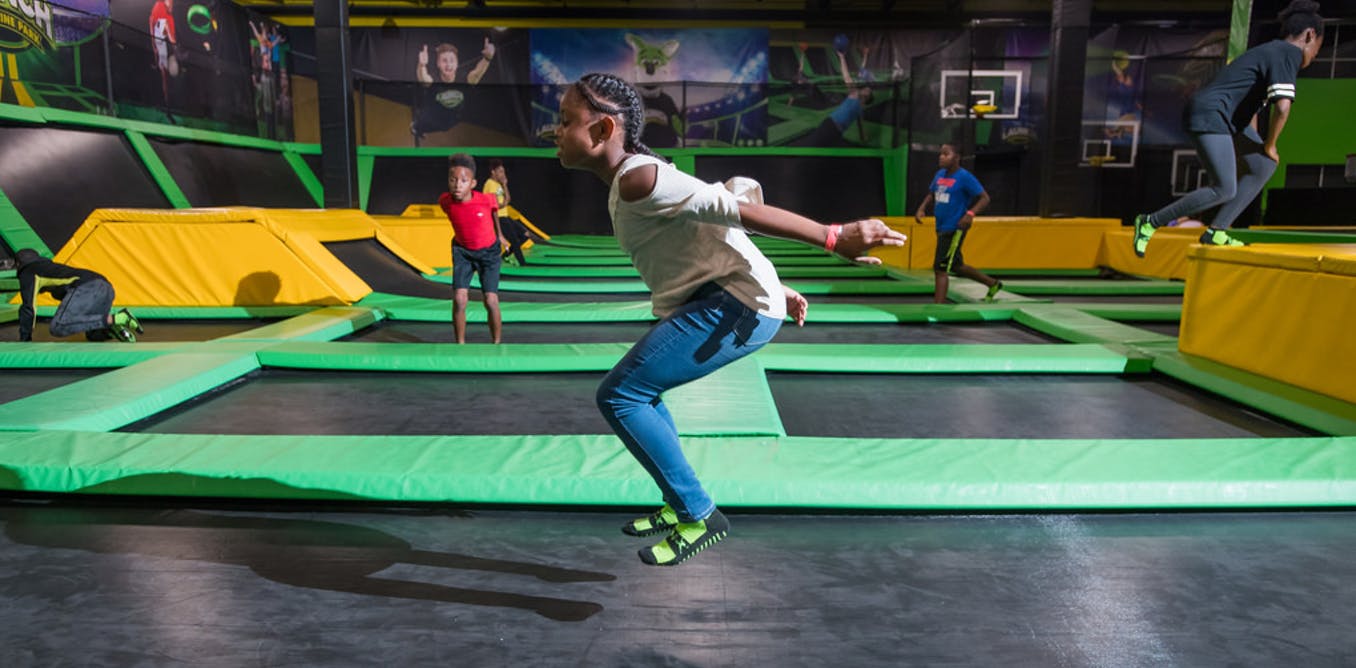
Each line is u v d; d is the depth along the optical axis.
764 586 1.85
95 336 4.78
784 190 16.80
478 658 1.53
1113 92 16.59
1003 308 5.82
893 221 9.80
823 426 3.12
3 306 5.77
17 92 10.97
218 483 2.32
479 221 4.42
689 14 17.64
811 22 17.66
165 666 1.50
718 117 18.11
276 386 3.76
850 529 2.19
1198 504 2.27
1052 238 9.88
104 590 1.81
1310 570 1.93
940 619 1.69
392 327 5.53
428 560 1.98
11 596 1.77
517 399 3.50
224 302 5.94
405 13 17.33
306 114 18.58
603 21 17.83
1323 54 15.56
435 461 2.43
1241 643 1.60
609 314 5.77
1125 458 2.48
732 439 2.69
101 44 12.55
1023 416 3.27
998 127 17.28
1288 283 3.45
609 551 2.04
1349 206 10.02
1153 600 1.78
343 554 2.01
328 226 6.88
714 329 1.57
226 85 15.71
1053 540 2.11
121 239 5.91
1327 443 2.61
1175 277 8.31
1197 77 16.09
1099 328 4.97
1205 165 4.14
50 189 8.99
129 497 2.35
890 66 18.03
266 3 17.20
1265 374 3.60
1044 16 17.27
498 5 17.53
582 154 1.54
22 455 2.45
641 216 1.49
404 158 16.52
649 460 1.64
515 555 2.01
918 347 4.33
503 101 17.81
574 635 1.62
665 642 1.60
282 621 1.67
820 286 7.48
